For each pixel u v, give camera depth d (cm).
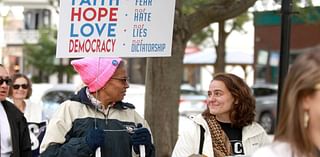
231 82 559
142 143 535
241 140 557
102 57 574
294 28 2950
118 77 539
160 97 945
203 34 3162
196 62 3328
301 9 1327
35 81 4322
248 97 559
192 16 941
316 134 266
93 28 572
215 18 942
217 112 556
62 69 3997
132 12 592
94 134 508
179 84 954
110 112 545
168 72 944
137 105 1662
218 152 546
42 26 4331
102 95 539
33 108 853
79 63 539
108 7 579
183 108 2444
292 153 268
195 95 2786
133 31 595
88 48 569
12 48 4600
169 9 615
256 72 3219
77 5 566
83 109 537
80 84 600
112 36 581
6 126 611
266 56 3123
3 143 607
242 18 2595
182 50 948
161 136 941
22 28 4669
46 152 521
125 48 590
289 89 269
